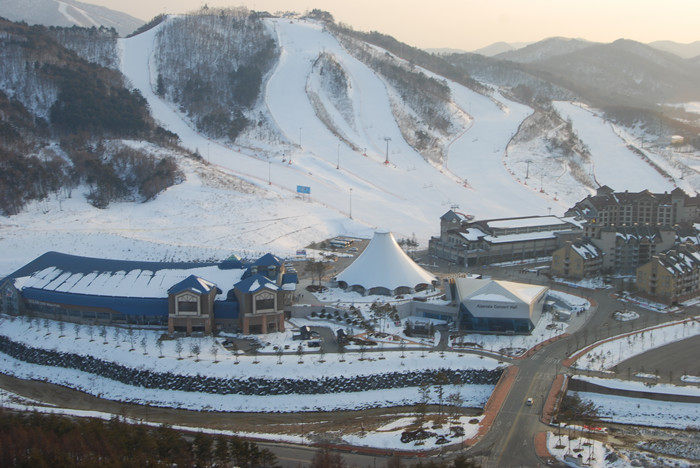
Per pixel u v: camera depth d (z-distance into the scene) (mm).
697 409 128250
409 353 152625
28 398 137625
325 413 132625
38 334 162000
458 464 99062
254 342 157750
